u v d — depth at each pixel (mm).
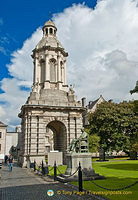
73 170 16031
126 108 45875
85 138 17406
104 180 15195
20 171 24953
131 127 44219
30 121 31359
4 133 57562
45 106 32031
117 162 34875
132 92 20250
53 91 35938
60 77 38656
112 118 43438
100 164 31359
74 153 16578
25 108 31859
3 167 32156
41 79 39031
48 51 39156
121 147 42812
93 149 41719
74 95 36750
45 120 32219
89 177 15578
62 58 40594
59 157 30125
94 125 46344
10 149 62312
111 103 48250
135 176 17062
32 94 33688
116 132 43250
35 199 10594
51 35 42594
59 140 37219
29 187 13938
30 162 28797
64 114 33656
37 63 39406
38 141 30562
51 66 39406
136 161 36094
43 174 19891
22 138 34688
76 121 33750
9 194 11883
